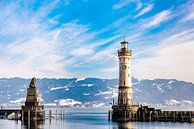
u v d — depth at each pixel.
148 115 139.50
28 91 150.62
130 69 146.12
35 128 116.88
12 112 171.25
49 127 123.50
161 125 122.81
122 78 144.88
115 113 144.25
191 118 134.25
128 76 144.88
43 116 154.50
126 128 114.31
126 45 146.62
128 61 145.25
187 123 130.00
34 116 149.38
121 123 135.00
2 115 171.38
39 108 151.25
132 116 140.75
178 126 118.88
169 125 122.56
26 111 149.62
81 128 124.12
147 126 119.75
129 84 144.75
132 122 136.38
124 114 141.38
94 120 192.00
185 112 135.62
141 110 140.75
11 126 123.19
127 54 144.50
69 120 186.12
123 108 142.00
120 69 145.88
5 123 137.25
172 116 136.62
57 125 135.00
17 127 119.56
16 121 149.50
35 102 150.25
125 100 143.38
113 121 144.00
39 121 150.12
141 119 139.88
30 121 147.38
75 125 140.38
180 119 135.62
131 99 144.88
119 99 144.88
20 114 166.88
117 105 144.12
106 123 148.25
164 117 137.50
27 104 150.38
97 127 127.00
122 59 145.25
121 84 144.88
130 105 141.75
